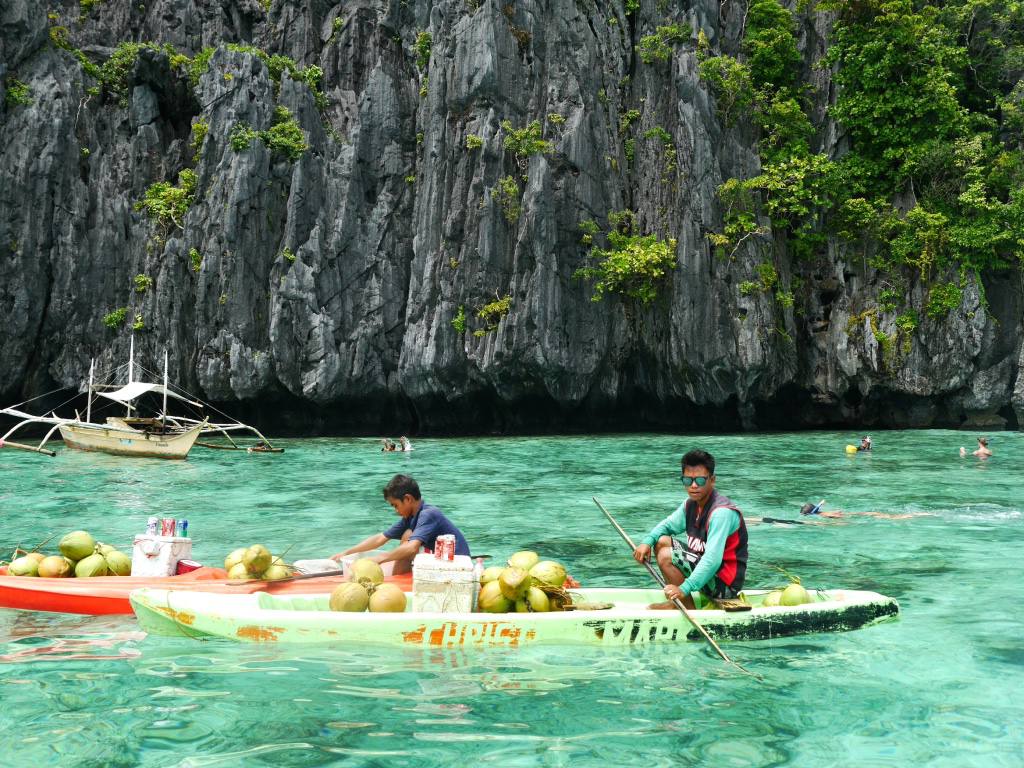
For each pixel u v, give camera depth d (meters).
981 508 11.79
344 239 33.28
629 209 33.91
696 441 26.83
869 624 5.63
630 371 34.09
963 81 34.44
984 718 3.91
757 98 33.28
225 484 15.77
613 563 8.08
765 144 33.75
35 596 5.96
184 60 35.97
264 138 32.97
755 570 7.68
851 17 33.78
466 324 31.88
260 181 32.62
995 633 5.44
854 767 3.35
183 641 5.11
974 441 25.80
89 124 34.16
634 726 3.77
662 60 33.94
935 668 4.68
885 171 33.28
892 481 15.40
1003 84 34.91
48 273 32.22
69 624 5.54
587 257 32.25
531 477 16.64
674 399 33.59
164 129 36.28
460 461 20.41
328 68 36.69
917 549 8.71
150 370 32.94
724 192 31.64
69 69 34.12
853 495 13.35
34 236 31.72
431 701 4.07
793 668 4.67
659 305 32.47
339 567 6.52
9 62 32.38
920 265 31.69
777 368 32.28
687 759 3.42
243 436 33.56
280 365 32.09
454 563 5.16
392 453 23.16
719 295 31.53
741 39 34.66
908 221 31.80
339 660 4.71
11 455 22.66
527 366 31.53
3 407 31.84
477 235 31.91
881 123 32.97
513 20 33.16
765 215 32.34
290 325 32.31
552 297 31.42
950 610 6.09
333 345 32.50
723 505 5.39
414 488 6.41
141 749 3.48
